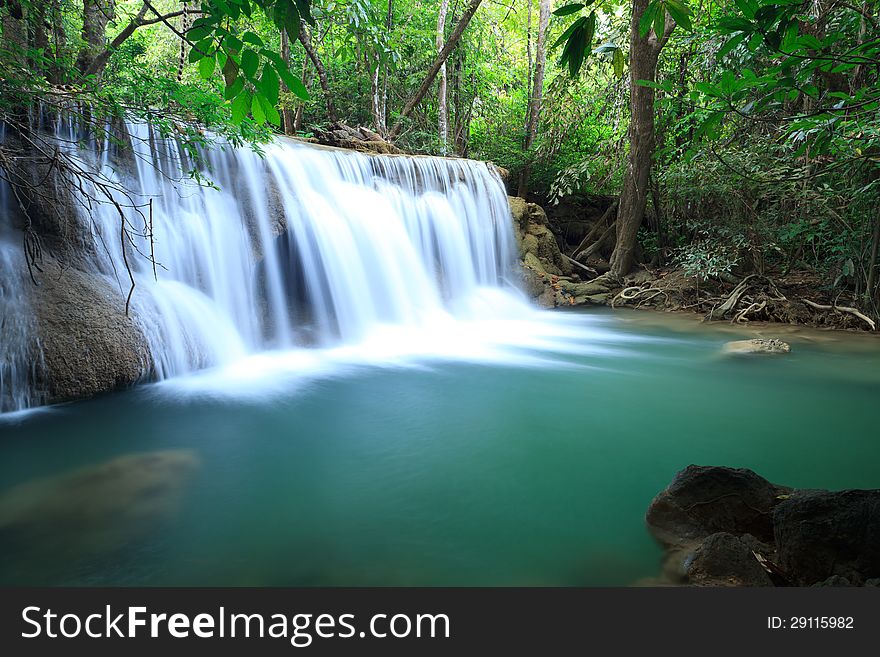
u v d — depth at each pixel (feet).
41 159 17.97
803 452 14.87
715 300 38.09
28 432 15.57
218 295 24.39
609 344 29.32
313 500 12.13
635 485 12.89
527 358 25.93
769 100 7.59
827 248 35.60
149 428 16.15
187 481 13.02
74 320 18.24
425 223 36.42
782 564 9.09
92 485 12.62
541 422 17.24
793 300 34.55
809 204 33.22
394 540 10.53
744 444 15.47
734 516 10.24
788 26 6.19
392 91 56.49
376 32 25.43
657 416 17.80
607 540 10.45
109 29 40.27
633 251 44.88
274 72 5.68
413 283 33.88
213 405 18.26
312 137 38.78
